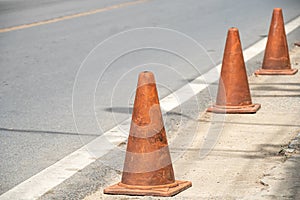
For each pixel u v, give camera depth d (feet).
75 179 22.03
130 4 80.48
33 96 34.37
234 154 23.79
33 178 22.21
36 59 45.24
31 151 25.11
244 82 29.25
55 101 33.12
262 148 24.31
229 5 76.33
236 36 29.32
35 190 21.15
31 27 61.21
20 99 33.78
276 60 36.55
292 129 26.55
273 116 28.53
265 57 36.83
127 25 61.26
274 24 36.58
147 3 81.20
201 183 21.12
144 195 20.15
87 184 21.53
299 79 35.42
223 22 61.57
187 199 19.85
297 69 37.42
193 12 70.44
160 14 69.41
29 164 23.63
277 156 23.35
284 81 35.04
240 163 22.81
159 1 83.41
